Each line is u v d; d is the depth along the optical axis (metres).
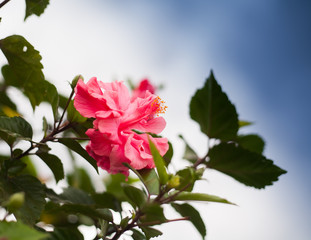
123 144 0.67
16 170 0.69
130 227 0.66
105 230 0.69
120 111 0.66
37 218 0.66
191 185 0.67
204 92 0.73
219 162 0.72
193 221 0.70
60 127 0.72
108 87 0.68
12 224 0.57
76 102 0.66
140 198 0.65
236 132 0.73
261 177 0.73
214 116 0.73
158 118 0.70
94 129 0.67
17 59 0.72
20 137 0.66
